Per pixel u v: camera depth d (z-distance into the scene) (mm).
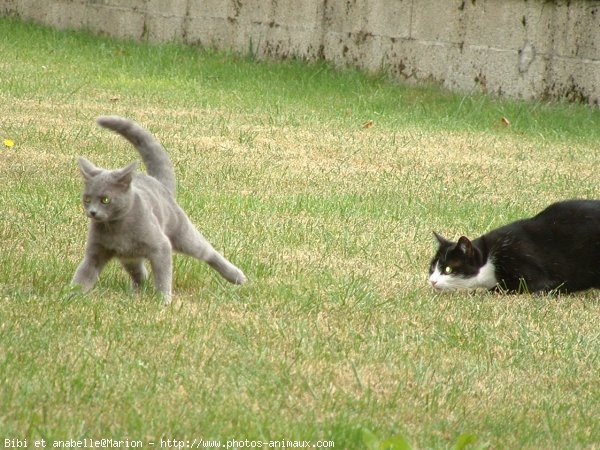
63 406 7543
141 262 10891
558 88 25609
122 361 8516
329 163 18719
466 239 11875
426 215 15227
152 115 22203
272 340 9367
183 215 11008
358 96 25891
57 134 19234
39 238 12344
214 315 9984
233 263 11914
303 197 15664
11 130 19250
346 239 13508
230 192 15797
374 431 7500
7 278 10680
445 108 25125
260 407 7840
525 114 24406
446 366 9164
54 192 14734
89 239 10281
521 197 16969
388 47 28281
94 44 32000
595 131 23484
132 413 7430
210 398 7910
